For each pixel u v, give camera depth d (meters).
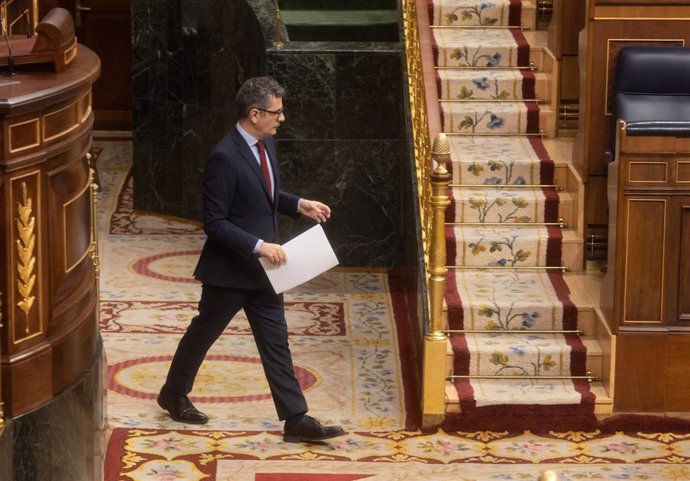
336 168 30.39
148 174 35.16
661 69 24.22
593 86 24.89
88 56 18.33
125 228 34.22
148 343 25.86
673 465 20.77
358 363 24.94
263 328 20.98
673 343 22.02
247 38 31.31
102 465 19.33
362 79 29.97
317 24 32.31
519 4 29.48
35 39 18.12
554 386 22.53
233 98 32.56
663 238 21.81
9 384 16.52
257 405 22.84
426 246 24.09
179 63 33.81
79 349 17.97
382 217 30.61
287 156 30.27
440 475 20.20
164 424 21.88
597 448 21.41
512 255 24.91
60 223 17.25
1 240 16.23
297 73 29.89
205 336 21.34
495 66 28.56
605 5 24.86
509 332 23.38
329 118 30.11
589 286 24.33
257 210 20.75
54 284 17.17
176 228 34.34
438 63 28.47
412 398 23.19
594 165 24.95
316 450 21.00
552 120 27.41
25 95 15.84
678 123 21.47
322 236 20.45
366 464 20.52
